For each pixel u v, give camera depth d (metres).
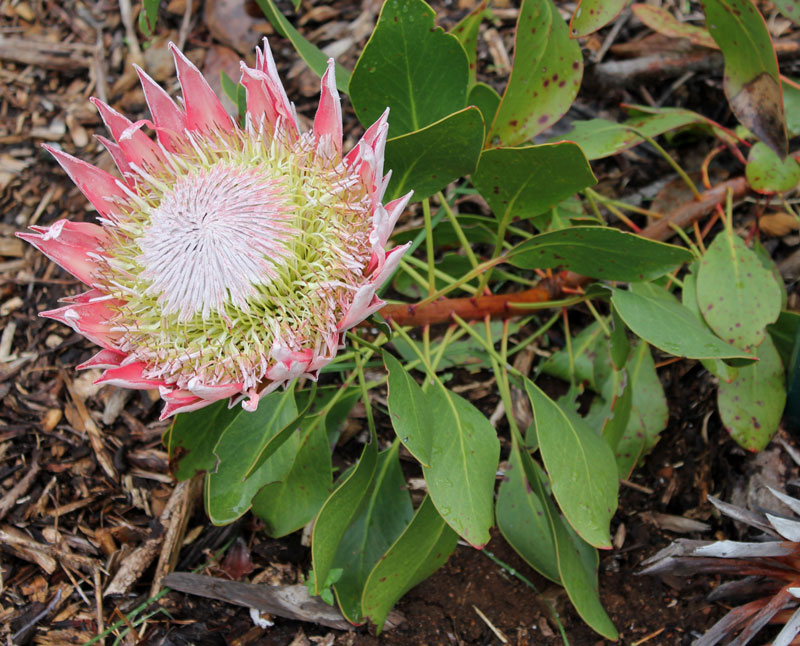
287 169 0.67
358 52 1.02
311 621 0.77
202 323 0.66
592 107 0.98
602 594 0.78
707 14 0.77
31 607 0.78
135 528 0.81
